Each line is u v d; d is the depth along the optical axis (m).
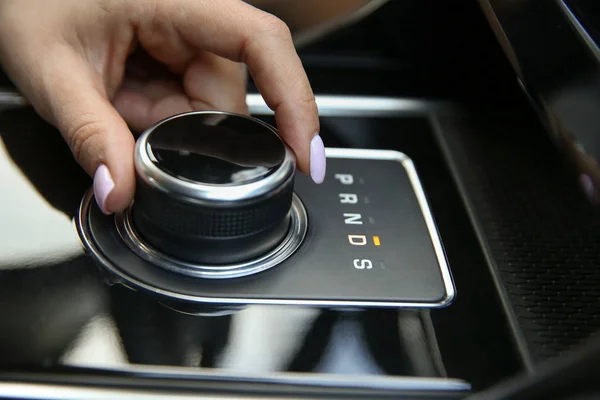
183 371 0.28
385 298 0.33
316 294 0.33
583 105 0.33
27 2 0.41
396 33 0.55
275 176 0.32
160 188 0.31
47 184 0.37
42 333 0.29
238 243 0.33
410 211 0.39
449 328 0.32
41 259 0.33
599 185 0.31
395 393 0.29
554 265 0.36
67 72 0.38
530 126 0.48
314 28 0.50
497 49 0.50
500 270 0.36
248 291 0.32
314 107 0.39
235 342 0.30
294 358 0.29
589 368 0.23
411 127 0.48
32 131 0.42
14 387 0.27
